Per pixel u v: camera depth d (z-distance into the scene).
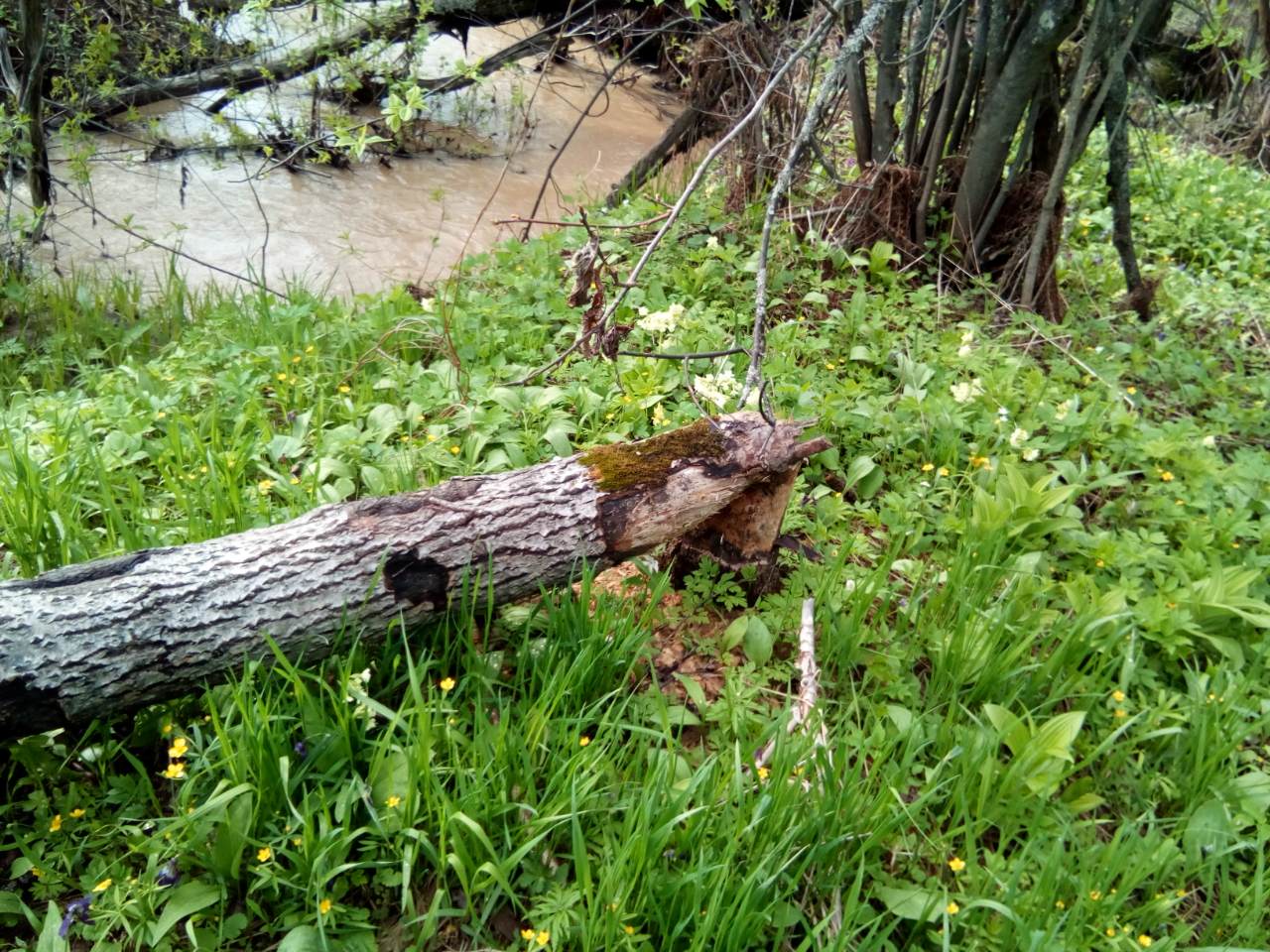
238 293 3.63
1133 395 2.83
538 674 1.70
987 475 2.34
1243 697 1.84
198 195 4.34
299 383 2.58
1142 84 3.26
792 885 1.43
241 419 2.30
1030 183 3.24
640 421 2.42
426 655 1.71
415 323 2.90
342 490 2.14
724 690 1.78
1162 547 2.23
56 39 4.00
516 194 4.70
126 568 1.56
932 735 1.71
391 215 4.37
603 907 1.39
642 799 1.45
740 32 3.94
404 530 1.65
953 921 1.46
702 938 1.34
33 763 1.56
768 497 1.90
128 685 1.52
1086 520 2.34
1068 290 3.55
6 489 1.95
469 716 1.67
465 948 1.44
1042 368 2.93
